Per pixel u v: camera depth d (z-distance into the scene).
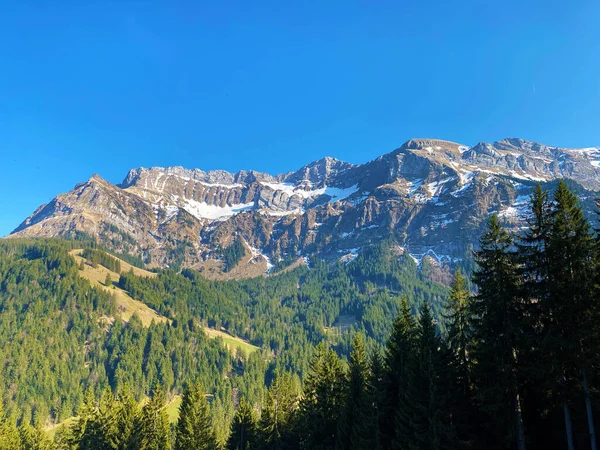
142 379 187.75
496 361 33.31
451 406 36.56
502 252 33.34
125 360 196.88
